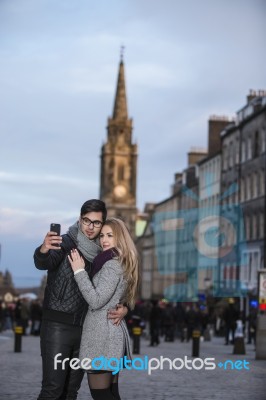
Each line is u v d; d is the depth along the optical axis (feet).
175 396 51.88
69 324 29.01
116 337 28.48
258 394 53.83
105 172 634.02
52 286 29.07
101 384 28.58
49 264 28.68
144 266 498.69
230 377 66.74
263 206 247.09
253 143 262.06
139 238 540.93
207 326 165.68
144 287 492.54
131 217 622.13
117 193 627.46
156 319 133.08
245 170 269.03
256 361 90.43
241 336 106.42
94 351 28.30
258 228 248.52
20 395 50.08
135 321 160.86
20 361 82.38
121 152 633.61
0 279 484.33
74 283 28.99
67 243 29.25
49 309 29.12
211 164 315.99
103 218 29.35
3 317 194.90
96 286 28.40
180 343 149.59
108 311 28.50
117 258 28.66
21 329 99.35
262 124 255.91
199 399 50.44
